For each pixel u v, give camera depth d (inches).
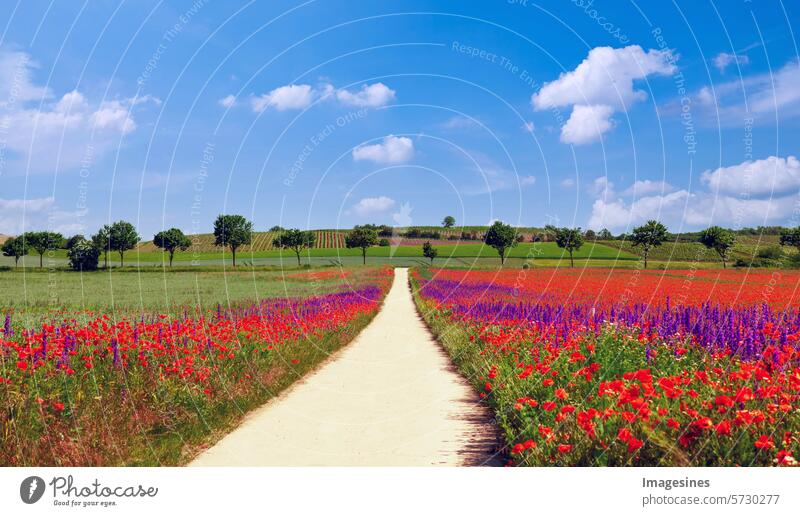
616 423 181.8
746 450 161.9
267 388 333.4
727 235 2247.8
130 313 628.4
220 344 343.9
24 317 539.5
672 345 286.8
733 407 169.3
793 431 162.2
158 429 240.4
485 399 313.9
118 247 2551.7
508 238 3004.4
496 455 218.2
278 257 3481.8
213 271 2224.4
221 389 295.0
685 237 2647.6
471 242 3964.1
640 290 1044.5
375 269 2409.0
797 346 230.4
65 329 315.9
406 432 256.1
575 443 188.4
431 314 807.1
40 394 215.8
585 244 3353.8
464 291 1127.0
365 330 709.9
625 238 2960.1
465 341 484.1
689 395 188.2
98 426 219.3
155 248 3427.7
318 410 300.4
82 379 246.1
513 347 364.2
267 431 259.1
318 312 618.5
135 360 283.0
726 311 303.1
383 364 454.6
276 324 464.8
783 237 1824.6
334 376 401.4
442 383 375.6
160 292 1160.2
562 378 254.8
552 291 1064.8
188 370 276.8
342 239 4256.9
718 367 233.8
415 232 4173.2
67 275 1941.4
